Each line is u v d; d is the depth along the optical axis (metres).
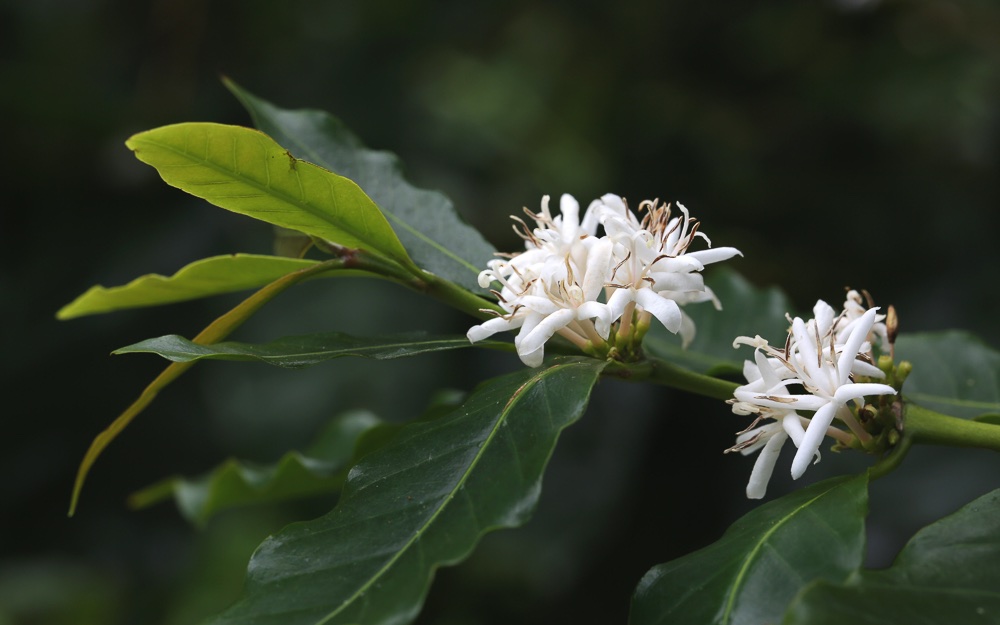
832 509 1.36
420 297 5.05
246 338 4.95
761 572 1.30
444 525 1.29
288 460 2.48
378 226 1.65
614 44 5.97
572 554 4.80
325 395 4.94
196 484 2.94
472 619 5.07
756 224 5.54
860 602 1.16
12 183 5.41
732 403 1.50
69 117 5.41
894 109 5.26
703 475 4.87
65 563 5.11
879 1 5.22
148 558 5.16
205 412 5.12
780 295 2.55
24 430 5.10
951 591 1.21
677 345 2.51
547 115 5.99
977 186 5.13
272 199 1.57
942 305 4.73
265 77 5.69
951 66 5.21
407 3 5.84
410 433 1.48
